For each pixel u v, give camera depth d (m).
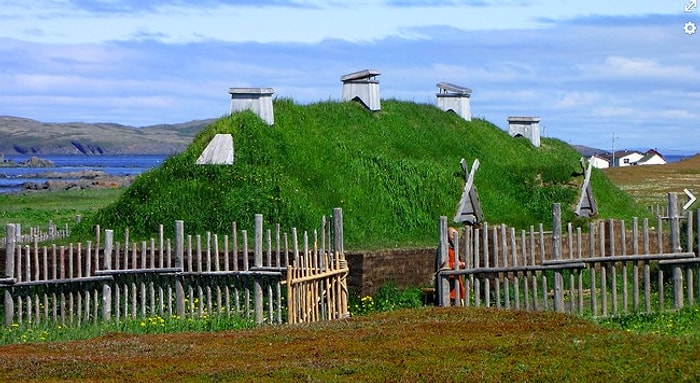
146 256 34.53
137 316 32.59
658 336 24.31
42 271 35.38
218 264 32.47
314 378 20.70
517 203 50.12
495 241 31.56
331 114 49.88
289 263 32.59
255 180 41.00
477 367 21.17
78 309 32.59
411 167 46.44
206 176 41.19
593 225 31.20
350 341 24.92
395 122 52.62
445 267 32.16
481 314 28.66
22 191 118.69
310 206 40.56
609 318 30.27
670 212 35.78
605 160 163.38
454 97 59.41
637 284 31.11
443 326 26.67
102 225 40.00
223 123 44.00
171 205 39.84
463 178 47.06
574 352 22.20
